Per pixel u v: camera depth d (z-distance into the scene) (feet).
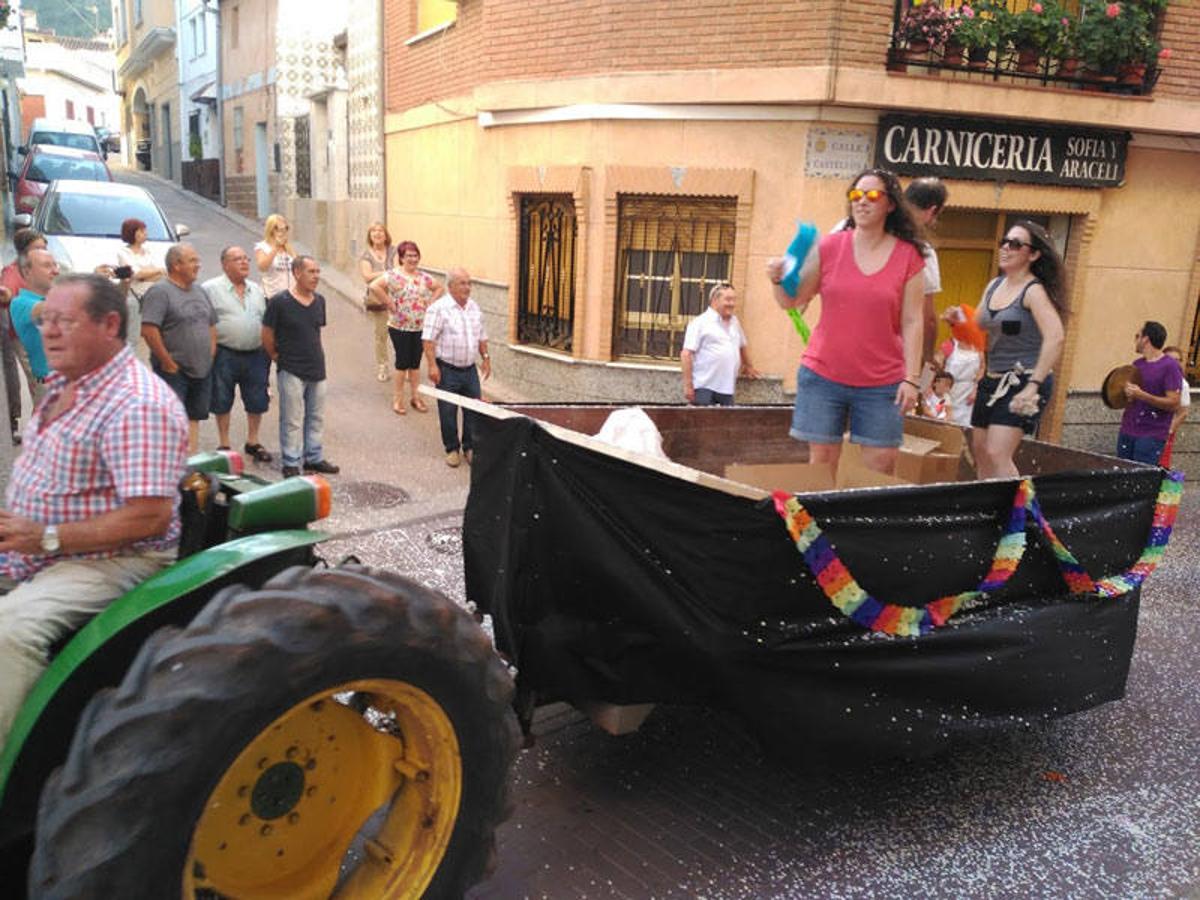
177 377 24.07
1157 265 33.30
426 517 22.95
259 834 8.87
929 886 11.18
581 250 32.40
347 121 57.00
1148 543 14.28
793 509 10.63
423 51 43.50
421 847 9.30
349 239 58.23
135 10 129.08
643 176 31.04
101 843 6.98
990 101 29.37
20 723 8.05
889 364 14.69
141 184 103.30
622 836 11.77
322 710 9.05
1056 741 14.82
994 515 12.72
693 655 11.05
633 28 30.76
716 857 11.47
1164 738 15.06
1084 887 11.33
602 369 32.68
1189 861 11.94
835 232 15.34
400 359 32.78
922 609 12.01
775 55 28.73
